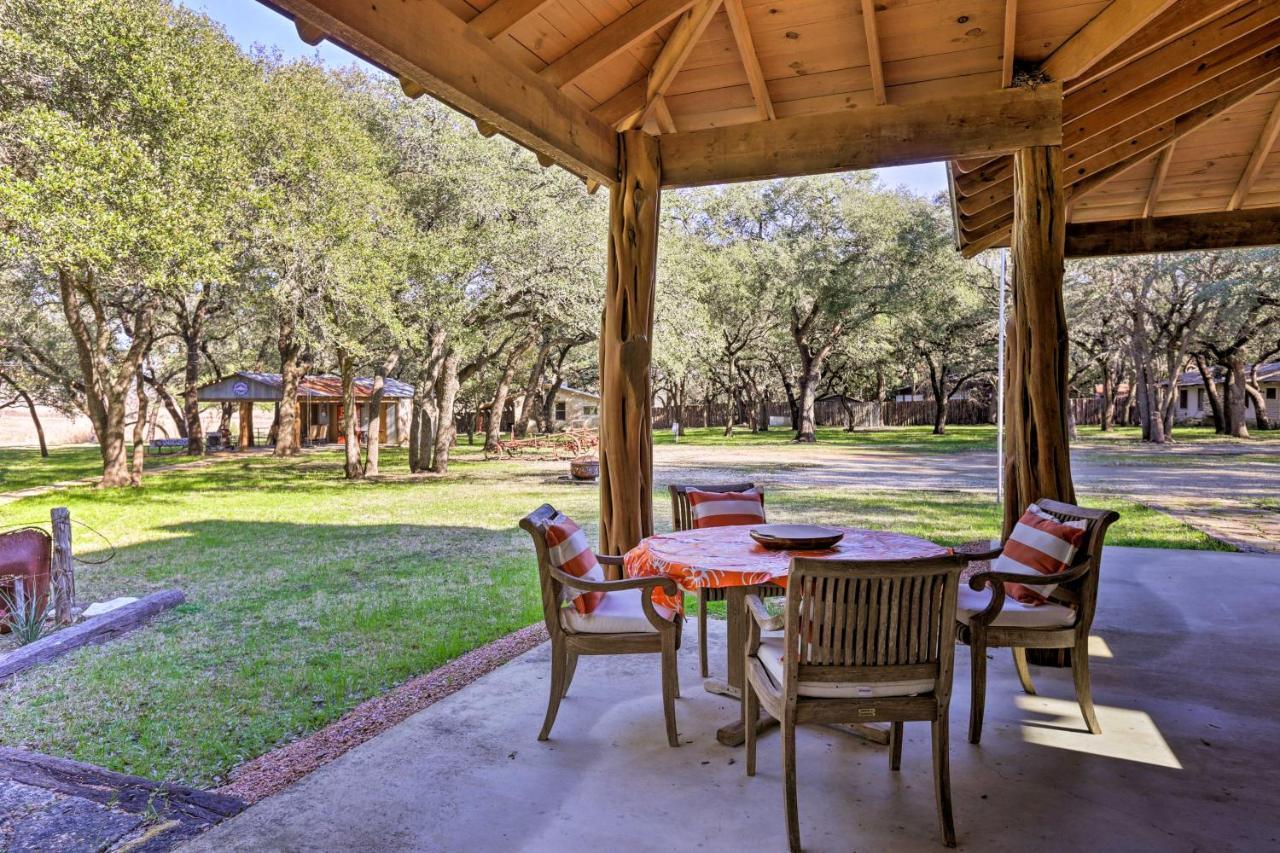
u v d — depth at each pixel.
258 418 36.94
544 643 3.71
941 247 19.27
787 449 20.95
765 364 29.91
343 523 8.77
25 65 6.98
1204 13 3.14
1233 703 2.83
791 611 1.89
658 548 2.66
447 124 11.85
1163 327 19.88
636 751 2.47
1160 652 3.42
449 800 2.15
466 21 2.59
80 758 2.74
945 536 7.06
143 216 7.69
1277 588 4.63
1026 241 3.32
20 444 30.47
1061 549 2.59
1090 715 2.58
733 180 3.71
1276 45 3.65
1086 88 3.65
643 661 3.42
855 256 20.00
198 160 8.12
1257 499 9.91
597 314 11.95
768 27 3.29
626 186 3.64
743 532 2.97
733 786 2.23
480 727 2.66
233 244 9.73
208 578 5.92
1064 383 3.29
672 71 3.33
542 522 2.60
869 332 21.41
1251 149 4.70
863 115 3.47
